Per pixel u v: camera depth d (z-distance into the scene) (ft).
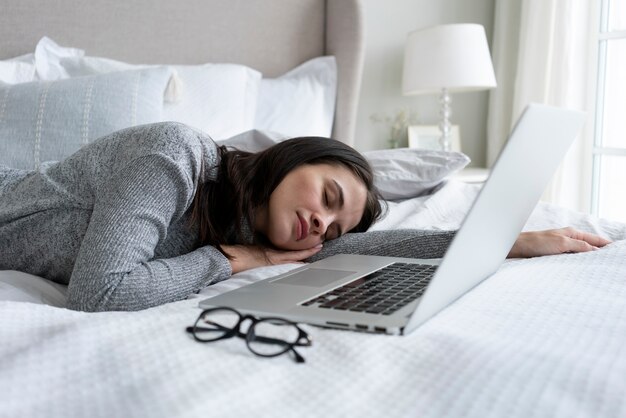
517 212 3.02
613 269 3.44
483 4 11.32
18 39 7.25
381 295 2.79
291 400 1.77
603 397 1.75
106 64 6.92
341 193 4.13
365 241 4.39
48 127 5.62
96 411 1.70
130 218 3.29
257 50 8.77
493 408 1.69
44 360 1.99
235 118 7.22
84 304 3.12
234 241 4.33
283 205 4.05
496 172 2.29
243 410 1.68
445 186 6.56
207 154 4.08
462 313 2.65
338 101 9.04
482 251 2.83
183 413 1.62
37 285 3.67
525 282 3.24
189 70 7.22
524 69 10.11
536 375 1.88
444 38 9.14
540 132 2.56
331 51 9.14
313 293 2.82
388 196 6.66
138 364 1.96
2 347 2.13
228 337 2.19
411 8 10.80
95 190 3.74
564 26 9.57
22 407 1.74
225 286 3.53
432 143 10.72
